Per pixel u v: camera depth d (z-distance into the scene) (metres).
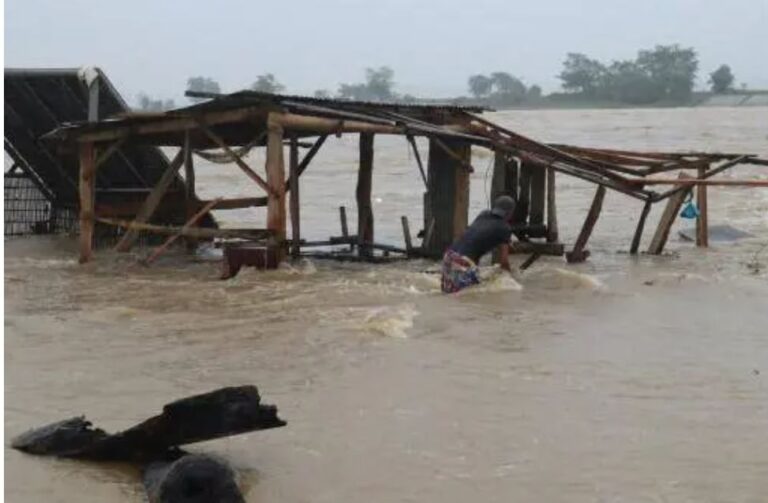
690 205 16.08
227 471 4.72
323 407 6.61
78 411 6.53
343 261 14.99
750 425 6.29
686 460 5.63
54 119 17.47
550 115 106.62
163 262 14.84
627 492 5.15
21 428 6.12
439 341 8.72
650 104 152.25
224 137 15.53
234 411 5.34
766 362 8.05
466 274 11.39
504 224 11.61
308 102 13.17
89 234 14.76
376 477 5.34
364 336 8.87
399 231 20.20
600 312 10.31
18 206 18.92
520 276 12.69
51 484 5.18
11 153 18.53
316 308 10.30
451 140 14.20
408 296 11.13
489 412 6.52
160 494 4.64
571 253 14.88
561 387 7.18
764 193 26.33
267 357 8.09
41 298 11.21
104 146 15.90
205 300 10.95
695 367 7.84
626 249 16.67
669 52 152.75
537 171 15.38
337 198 26.98
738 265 14.47
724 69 152.75
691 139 57.94
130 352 8.31
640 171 15.84
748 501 5.03
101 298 11.20
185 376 7.48
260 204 15.87
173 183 16.77
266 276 12.63
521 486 5.22
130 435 5.41
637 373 7.62
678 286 12.23
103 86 16.30
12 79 16.45
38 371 7.62
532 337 8.95
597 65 156.75
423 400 6.80
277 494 5.09
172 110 13.69
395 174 35.09
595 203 14.91
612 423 6.31
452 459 5.62
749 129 67.81
